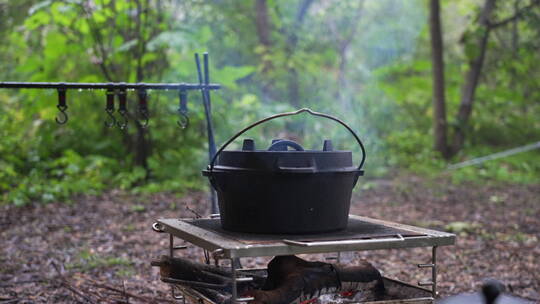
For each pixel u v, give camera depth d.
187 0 12.23
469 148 14.86
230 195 2.57
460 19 19.94
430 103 16.55
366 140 13.45
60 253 5.40
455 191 10.01
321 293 2.65
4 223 6.70
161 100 9.80
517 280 4.68
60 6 8.67
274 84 14.62
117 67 10.20
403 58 19.75
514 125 16.09
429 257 5.45
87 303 3.88
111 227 6.62
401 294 2.79
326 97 15.16
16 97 10.52
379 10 20.61
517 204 8.84
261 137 11.07
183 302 3.13
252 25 15.79
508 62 15.07
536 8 15.77
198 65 3.73
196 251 5.54
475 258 5.45
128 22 9.62
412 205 8.63
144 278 4.59
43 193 8.27
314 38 16.77
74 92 9.73
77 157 9.42
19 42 10.97
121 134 10.56
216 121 10.28
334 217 2.57
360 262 2.85
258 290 2.62
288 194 2.47
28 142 9.62
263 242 2.32
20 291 4.17
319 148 12.19
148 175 9.76
